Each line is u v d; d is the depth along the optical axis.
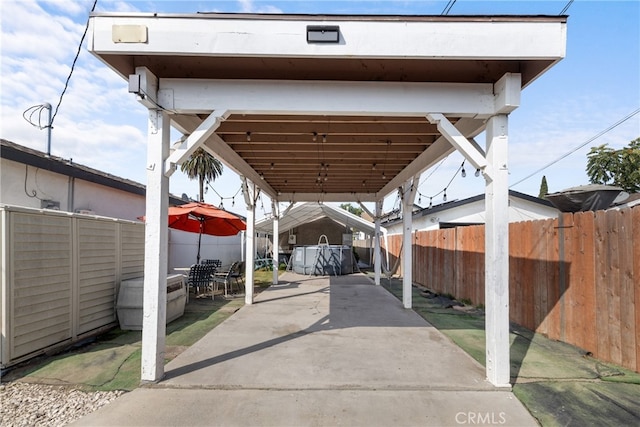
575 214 4.05
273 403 2.73
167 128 3.26
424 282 9.88
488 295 3.16
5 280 3.23
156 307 3.09
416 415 2.55
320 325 5.29
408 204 6.83
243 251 16.06
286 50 2.81
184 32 2.79
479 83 3.22
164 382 3.08
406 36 2.82
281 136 5.11
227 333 4.79
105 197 7.94
